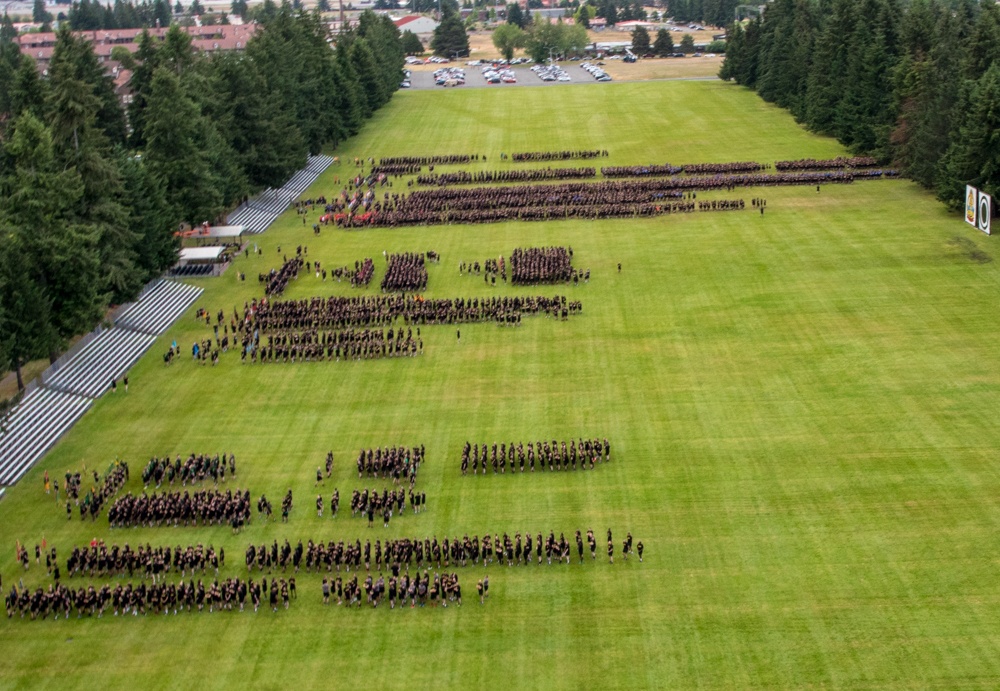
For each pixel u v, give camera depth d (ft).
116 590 261.65
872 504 294.05
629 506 299.38
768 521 288.30
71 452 345.72
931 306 441.68
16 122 460.96
